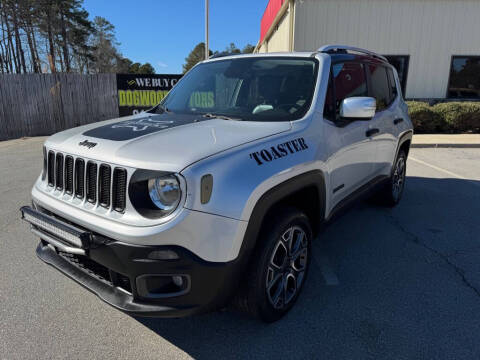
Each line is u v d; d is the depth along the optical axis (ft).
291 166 7.86
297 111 9.42
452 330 8.25
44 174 9.05
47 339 7.98
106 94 43.27
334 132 9.90
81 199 7.56
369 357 7.47
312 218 9.79
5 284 10.13
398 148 15.35
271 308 8.16
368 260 11.66
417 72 41.96
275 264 8.12
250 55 11.79
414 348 7.70
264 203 7.20
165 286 6.71
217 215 6.48
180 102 11.29
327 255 12.03
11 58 120.78
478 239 13.26
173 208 6.29
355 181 11.73
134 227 6.36
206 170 6.43
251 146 7.41
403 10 40.29
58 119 43.60
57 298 9.53
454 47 41.32
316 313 8.90
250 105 10.05
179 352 7.66
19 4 117.29
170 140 7.32
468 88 42.57
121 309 6.72
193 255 6.35
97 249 6.80
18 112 42.57
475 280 10.44
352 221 15.07
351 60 11.78
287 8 45.14
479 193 18.92
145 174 6.44
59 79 42.68
